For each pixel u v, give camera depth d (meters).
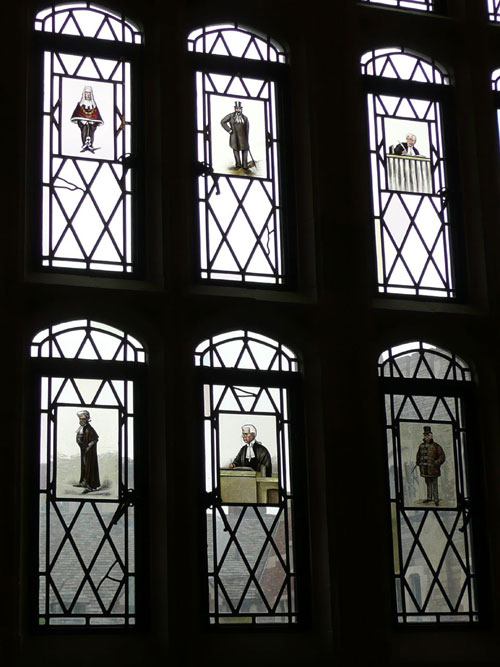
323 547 6.77
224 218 7.32
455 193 7.84
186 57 7.48
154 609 6.45
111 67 7.39
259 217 7.40
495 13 8.34
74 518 6.52
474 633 6.97
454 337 7.43
